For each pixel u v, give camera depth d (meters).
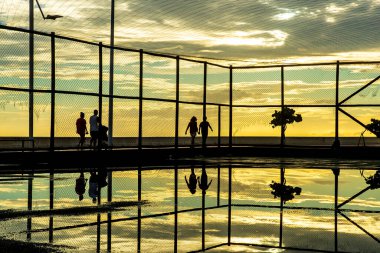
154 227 6.16
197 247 5.11
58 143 41.38
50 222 6.44
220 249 5.03
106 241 5.34
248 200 8.66
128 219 6.71
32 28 20.30
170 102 20.23
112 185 10.62
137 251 4.91
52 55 16.17
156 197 8.92
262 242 5.38
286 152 21.84
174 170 14.47
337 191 10.12
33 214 7.02
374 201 8.79
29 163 16.41
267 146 22.34
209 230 6.00
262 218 6.90
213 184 11.05
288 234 5.82
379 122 20.97
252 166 16.20
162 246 5.14
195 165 16.44
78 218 6.75
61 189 9.83
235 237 5.62
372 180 12.25
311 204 8.32
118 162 17.42
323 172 14.26
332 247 5.22
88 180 11.47
